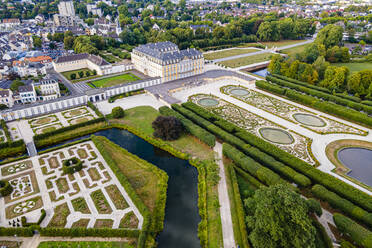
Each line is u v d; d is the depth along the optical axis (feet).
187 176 454.40
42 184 425.28
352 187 381.60
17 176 443.32
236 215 359.87
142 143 551.18
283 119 627.87
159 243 335.26
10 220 358.23
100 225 350.23
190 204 395.55
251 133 565.12
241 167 455.22
